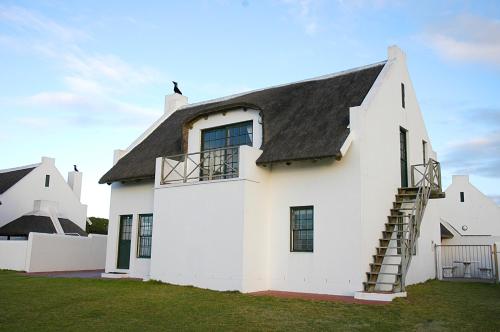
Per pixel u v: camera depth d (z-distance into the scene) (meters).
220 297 12.38
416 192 15.59
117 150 19.98
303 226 14.40
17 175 34.19
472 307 11.45
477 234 31.25
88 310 10.66
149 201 17.98
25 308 10.85
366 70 16.72
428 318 10.01
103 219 48.50
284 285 14.20
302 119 15.24
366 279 13.06
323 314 10.29
